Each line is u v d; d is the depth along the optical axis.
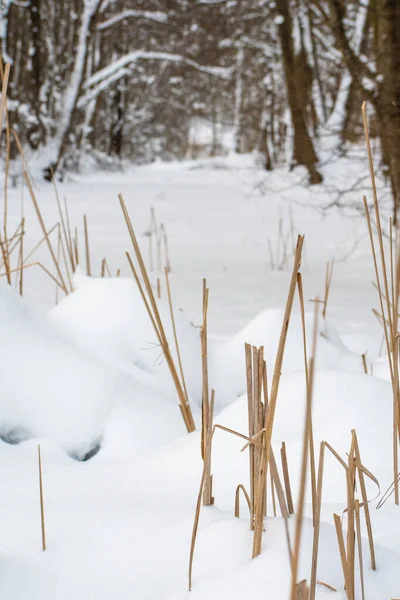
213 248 6.43
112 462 1.66
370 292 4.41
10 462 1.62
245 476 1.48
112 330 2.16
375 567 1.13
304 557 1.09
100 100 19.81
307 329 2.41
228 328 3.23
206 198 11.12
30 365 1.80
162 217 8.54
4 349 1.82
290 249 6.50
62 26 18.58
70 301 2.26
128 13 14.18
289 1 12.56
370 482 1.45
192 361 2.23
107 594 1.10
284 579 1.05
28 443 1.72
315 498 1.12
